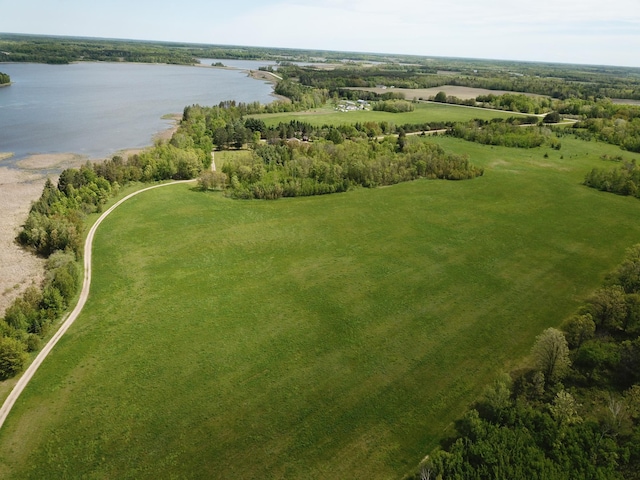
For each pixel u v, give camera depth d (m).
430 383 58.25
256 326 69.19
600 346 57.72
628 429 46.31
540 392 53.06
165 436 50.34
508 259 91.00
